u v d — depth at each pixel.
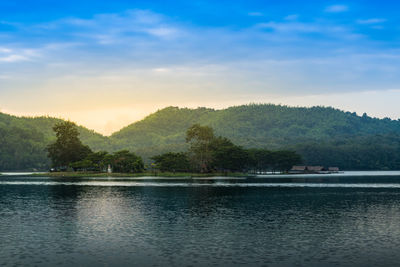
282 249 43.94
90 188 133.25
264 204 84.62
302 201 90.38
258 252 42.59
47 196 103.12
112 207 79.38
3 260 39.50
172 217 66.12
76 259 39.97
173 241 47.75
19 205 82.88
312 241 47.81
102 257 40.72
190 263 38.50
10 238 49.47
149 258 40.31
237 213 70.75
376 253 42.22
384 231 53.94
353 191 120.38
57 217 66.12
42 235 51.31
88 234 51.91
